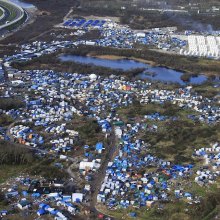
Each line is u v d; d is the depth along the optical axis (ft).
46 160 583.17
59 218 459.32
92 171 559.38
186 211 475.31
